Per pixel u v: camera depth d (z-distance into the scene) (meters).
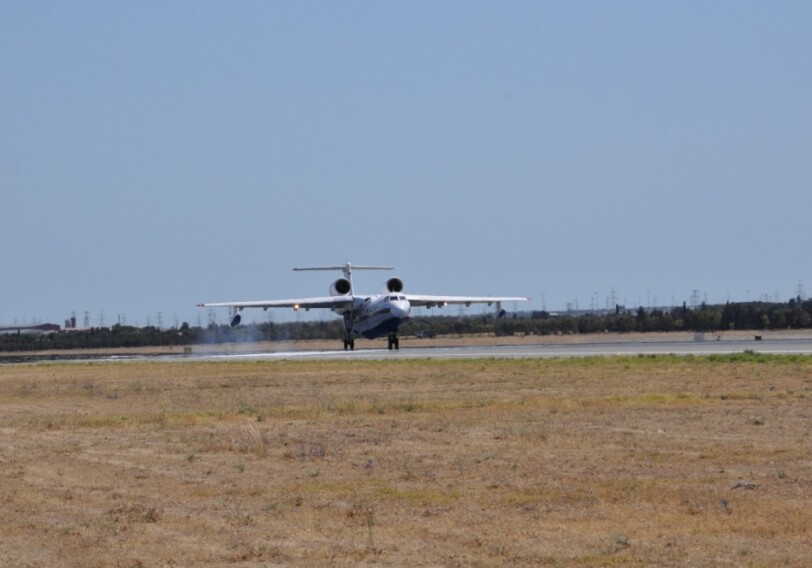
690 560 32.44
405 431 67.12
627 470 49.12
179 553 35.25
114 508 43.38
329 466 53.34
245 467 53.94
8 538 38.16
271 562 33.75
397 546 35.34
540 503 41.84
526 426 67.62
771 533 35.59
